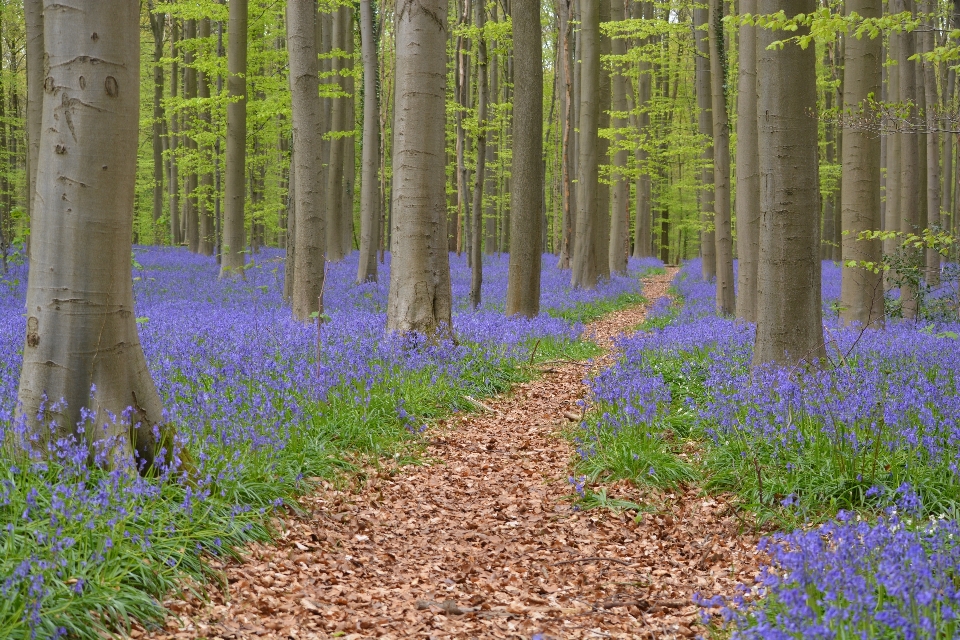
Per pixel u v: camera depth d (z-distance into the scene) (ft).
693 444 26.00
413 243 37.68
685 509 21.47
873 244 44.50
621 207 103.76
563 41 84.99
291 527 19.38
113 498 15.75
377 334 38.14
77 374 17.38
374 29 73.20
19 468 16.11
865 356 32.53
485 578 17.90
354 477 23.58
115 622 13.44
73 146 17.08
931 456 19.54
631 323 65.46
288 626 14.89
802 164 28.89
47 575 13.30
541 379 39.52
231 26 68.69
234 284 71.05
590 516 21.52
